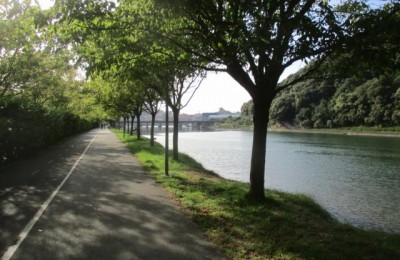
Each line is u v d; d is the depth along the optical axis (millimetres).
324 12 6227
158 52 9328
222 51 8062
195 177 13969
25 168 16078
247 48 6793
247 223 7586
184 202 9297
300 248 6109
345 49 6812
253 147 9789
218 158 30781
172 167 16516
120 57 8961
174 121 19562
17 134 18953
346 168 26344
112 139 40688
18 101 19859
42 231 6828
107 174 14328
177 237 6523
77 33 8250
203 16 7164
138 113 38562
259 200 9609
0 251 5789
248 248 6062
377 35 6387
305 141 59219
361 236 7363
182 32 8461
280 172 24234
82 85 30578
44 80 20250
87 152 24234
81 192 10617
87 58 9805
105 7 7535
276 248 6102
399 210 14148
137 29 7961
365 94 86375
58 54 15789
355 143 54031
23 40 13172
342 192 17750
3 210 8422
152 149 25484
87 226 7160
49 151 24750
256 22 6398
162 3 6461
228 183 13258
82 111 49188
